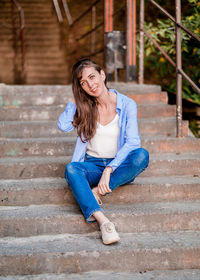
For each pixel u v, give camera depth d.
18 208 2.47
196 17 4.61
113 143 2.52
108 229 2.09
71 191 2.56
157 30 5.10
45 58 8.42
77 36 8.29
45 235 2.27
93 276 1.97
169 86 5.98
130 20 4.61
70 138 3.34
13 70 8.38
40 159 2.98
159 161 2.91
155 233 2.31
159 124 3.51
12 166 2.82
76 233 2.30
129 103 2.50
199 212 2.35
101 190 2.31
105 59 4.79
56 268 2.01
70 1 8.88
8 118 3.57
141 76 4.39
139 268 2.05
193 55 4.93
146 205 2.51
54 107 3.63
